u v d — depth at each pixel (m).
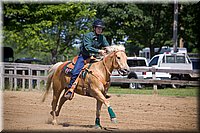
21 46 25.84
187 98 16.66
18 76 20.38
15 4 23.53
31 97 16.61
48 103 14.48
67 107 13.23
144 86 23.38
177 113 11.86
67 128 8.79
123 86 23.55
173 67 23.48
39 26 24.09
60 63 9.60
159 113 11.80
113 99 15.95
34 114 11.47
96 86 8.34
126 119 10.49
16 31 24.39
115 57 8.28
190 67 23.66
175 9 28.67
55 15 24.72
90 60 8.87
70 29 28.56
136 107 13.25
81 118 10.67
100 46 8.88
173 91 20.27
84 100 15.63
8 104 13.95
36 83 21.89
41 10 24.03
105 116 11.09
